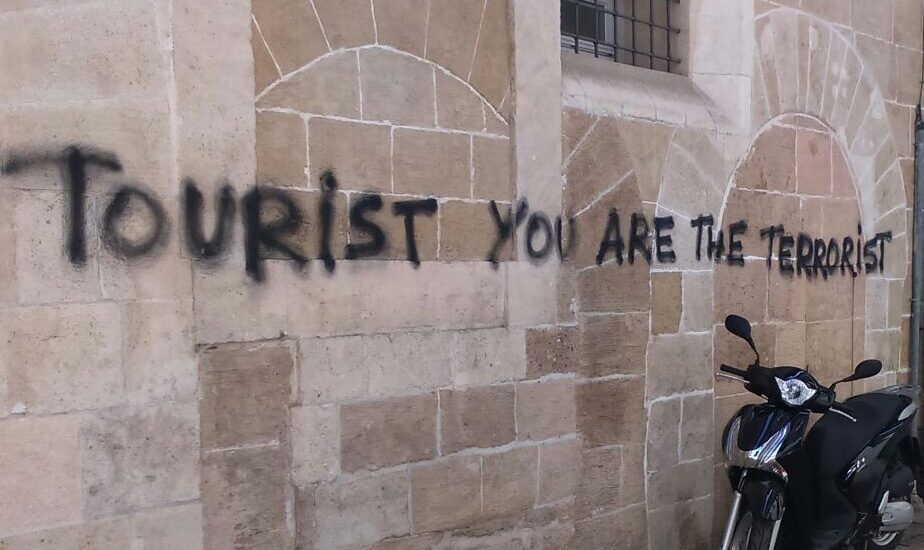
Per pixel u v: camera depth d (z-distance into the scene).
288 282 3.09
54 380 2.61
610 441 4.25
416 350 3.46
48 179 2.60
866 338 5.96
